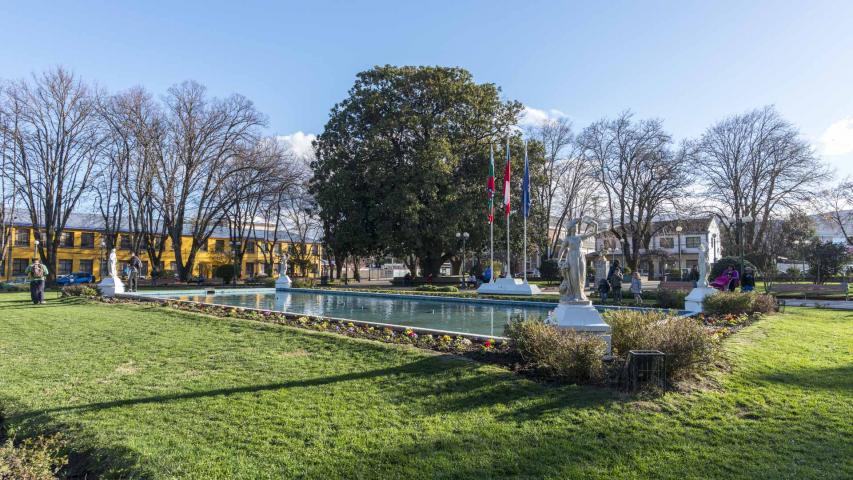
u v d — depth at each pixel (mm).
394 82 35469
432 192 32156
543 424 5180
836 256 32344
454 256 38969
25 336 10469
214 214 40469
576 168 44938
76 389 6523
